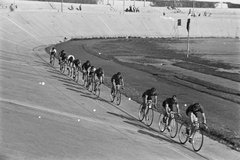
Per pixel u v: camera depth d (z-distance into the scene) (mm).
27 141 13344
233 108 24531
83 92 24828
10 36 63531
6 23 70750
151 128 17656
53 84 26406
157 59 56344
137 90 28719
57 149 12969
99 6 142375
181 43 97125
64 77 30359
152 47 80438
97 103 21969
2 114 16359
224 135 17156
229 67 49844
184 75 39625
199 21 141500
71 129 15820
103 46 75562
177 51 73438
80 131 15727
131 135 16047
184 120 19688
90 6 138625
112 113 19953
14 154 11906
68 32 92312
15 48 53000
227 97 28250
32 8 108688
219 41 112250
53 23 90812
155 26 125062
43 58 44500
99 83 23625
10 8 86562
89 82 25234
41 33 79188
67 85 26719
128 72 39625
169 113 16062
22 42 62969
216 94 29281
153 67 45562
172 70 43938
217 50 79125
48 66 36469
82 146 13695
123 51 67562
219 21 146500
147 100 17969
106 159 12602
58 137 14391
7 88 22359
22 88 23250
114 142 14711
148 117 18094
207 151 14805
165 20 131250
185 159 13531
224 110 23750
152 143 15219
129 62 50219
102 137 15219
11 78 26078
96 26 106688
